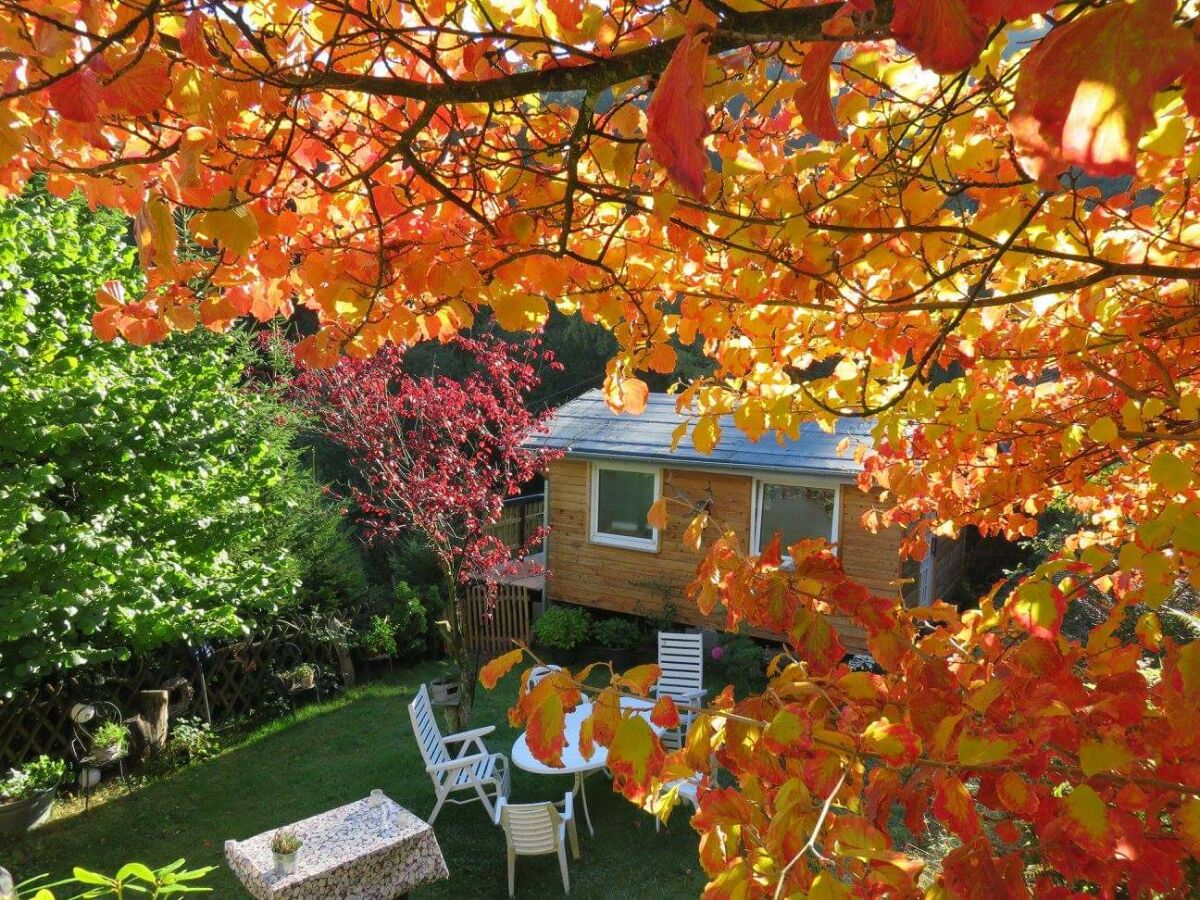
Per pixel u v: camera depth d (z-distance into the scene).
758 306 2.01
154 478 6.15
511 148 1.59
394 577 10.99
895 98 1.56
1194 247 1.59
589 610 10.82
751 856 1.21
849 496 8.82
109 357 6.24
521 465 9.19
